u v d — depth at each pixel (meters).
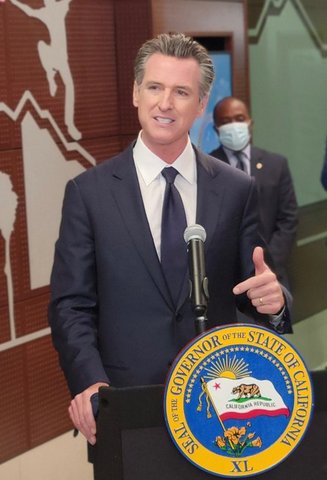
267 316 2.46
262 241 2.62
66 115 4.60
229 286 2.54
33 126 4.43
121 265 2.45
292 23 5.85
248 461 1.78
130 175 2.51
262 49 5.71
